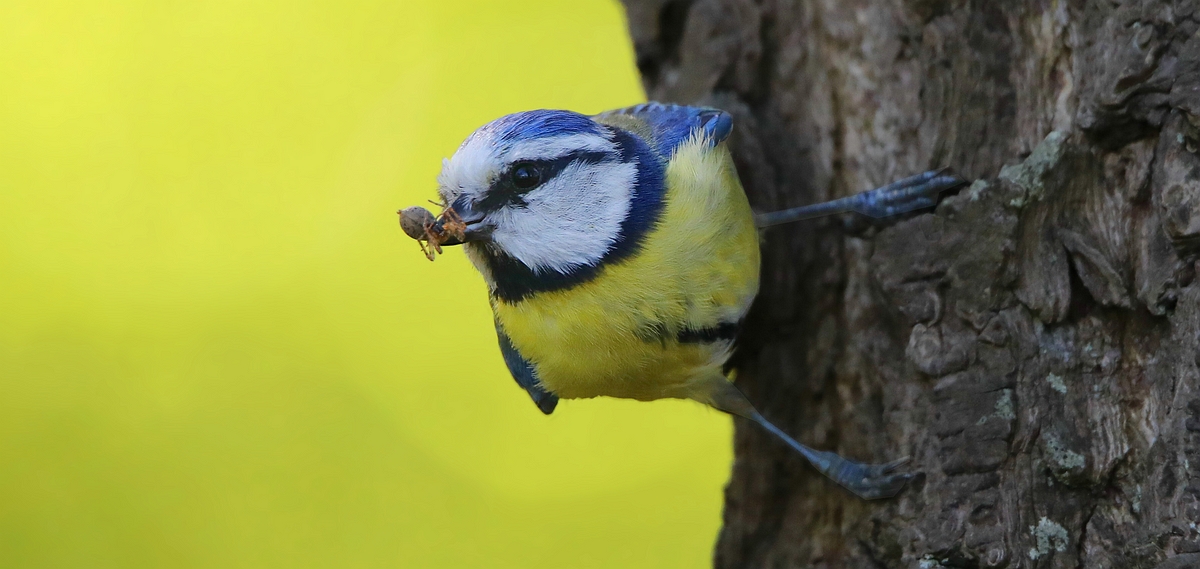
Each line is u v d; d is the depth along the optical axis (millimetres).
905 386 2145
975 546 2129
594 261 2135
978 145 2139
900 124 2152
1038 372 2129
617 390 2148
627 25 2195
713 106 2174
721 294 2137
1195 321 2113
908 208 2143
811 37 2166
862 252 2154
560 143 2133
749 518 2170
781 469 2166
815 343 2160
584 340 2139
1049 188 2129
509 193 2133
